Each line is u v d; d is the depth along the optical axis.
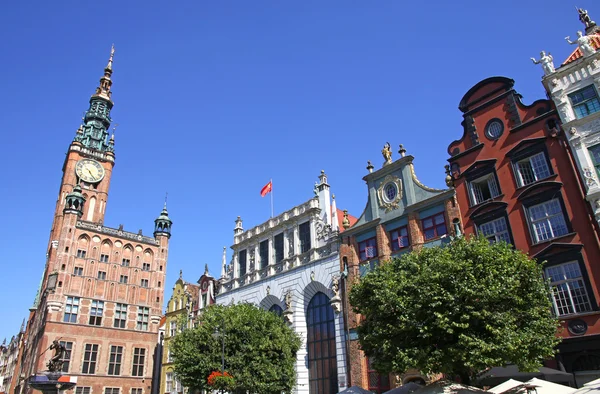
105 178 85.69
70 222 67.69
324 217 43.78
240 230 55.19
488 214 30.62
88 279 66.75
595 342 24.02
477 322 21.61
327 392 38.44
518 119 30.94
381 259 36.25
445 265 22.91
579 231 26.27
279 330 37.62
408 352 22.36
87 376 61.91
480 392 19.27
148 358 68.12
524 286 22.98
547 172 28.66
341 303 38.53
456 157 33.62
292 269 44.56
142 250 73.81
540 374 24.03
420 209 35.12
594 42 29.88
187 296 62.41
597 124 27.03
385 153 39.34
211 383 32.00
